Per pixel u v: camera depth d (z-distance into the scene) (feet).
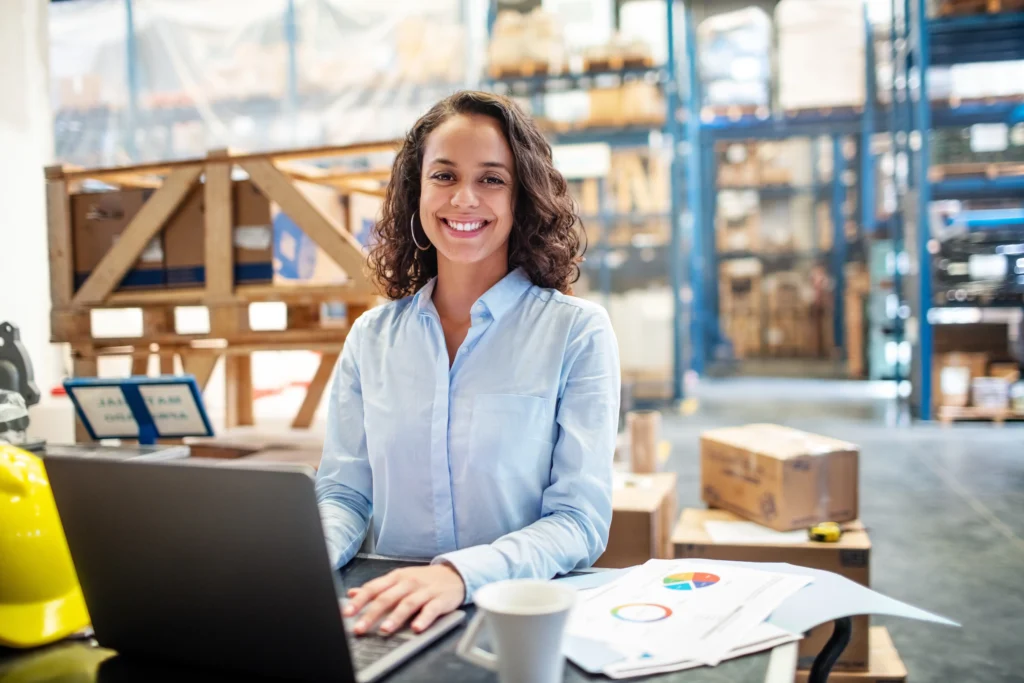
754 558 8.43
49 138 14.89
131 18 22.11
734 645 3.04
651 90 24.98
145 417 6.92
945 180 23.34
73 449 5.15
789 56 28.71
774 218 35.50
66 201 9.78
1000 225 22.59
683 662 2.92
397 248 5.51
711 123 31.89
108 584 3.07
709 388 30.37
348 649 2.66
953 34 22.95
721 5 30.83
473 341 4.74
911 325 22.86
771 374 33.91
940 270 22.97
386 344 4.94
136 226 9.43
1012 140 24.02
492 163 4.68
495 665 2.89
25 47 14.29
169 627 3.01
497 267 4.95
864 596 3.51
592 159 24.52
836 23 28.40
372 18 22.44
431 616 3.29
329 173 10.13
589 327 4.68
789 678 2.81
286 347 9.23
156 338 9.53
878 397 27.22
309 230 8.88
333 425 5.10
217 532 2.76
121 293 9.72
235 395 10.52
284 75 22.53
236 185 9.17
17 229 14.16
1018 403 21.86
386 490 4.78
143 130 22.39
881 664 7.85
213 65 22.49
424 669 2.96
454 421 4.65
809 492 8.86
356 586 3.87
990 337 22.39
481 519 4.58
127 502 2.90
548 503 4.43
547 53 24.41
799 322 36.09
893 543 12.30
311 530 2.59
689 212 30.37
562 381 4.65
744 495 9.33
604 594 3.60
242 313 9.30
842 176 34.68
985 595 10.19
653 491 9.24
